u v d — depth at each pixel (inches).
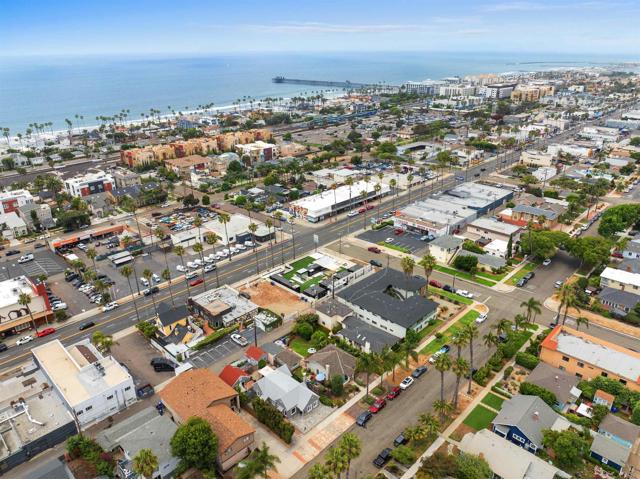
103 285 5600.4
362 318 5177.2
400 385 4065.0
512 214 7800.2
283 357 4434.1
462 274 6190.9
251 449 3385.8
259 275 6328.7
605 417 3518.7
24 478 3038.9
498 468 3053.6
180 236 7406.5
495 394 3944.4
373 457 3339.1
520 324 4507.9
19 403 3804.1
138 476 3070.9
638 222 7445.9
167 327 4923.7
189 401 3627.0
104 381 3922.2
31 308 5206.7
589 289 5659.5
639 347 4574.3
